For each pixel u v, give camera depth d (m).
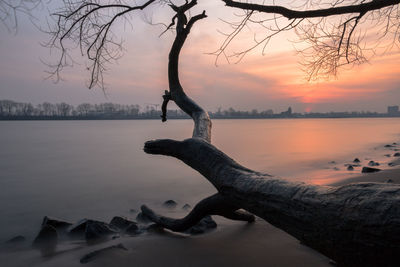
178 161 14.66
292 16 3.04
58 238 4.29
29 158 15.98
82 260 3.31
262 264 2.98
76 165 13.34
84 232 4.44
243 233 3.96
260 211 2.08
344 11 2.93
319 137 31.31
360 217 1.42
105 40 4.12
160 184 8.95
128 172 11.35
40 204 6.83
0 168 12.48
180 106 4.09
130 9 4.04
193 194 7.59
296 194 1.81
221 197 3.31
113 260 3.20
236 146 21.17
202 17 3.78
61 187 8.71
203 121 3.62
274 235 3.83
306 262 2.98
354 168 10.24
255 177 2.21
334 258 1.64
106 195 7.62
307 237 1.74
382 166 10.32
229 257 3.18
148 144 2.96
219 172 2.46
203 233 4.03
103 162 14.38
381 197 1.42
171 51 3.98
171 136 32.22
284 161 13.27
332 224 1.55
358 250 1.46
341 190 1.62
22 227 5.26
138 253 3.38
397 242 1.28
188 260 3.14
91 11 3.89
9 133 46.44
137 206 6.53
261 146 21.08
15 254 3.84
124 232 4.31
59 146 23.83
